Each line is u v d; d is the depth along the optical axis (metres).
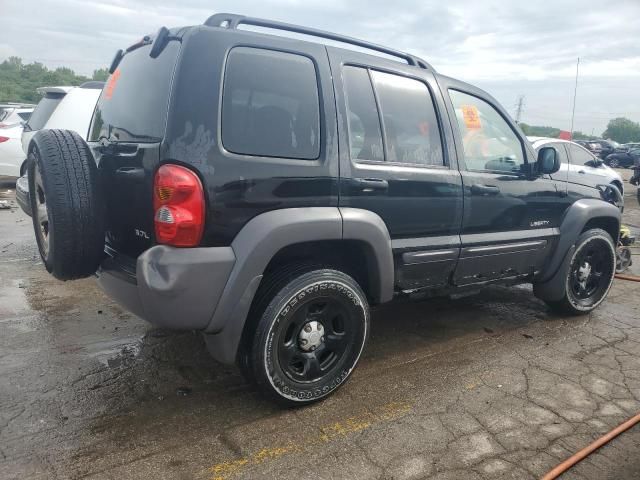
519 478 2.54
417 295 3.73
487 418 3.06
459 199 3.66
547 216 4.41
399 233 3.38
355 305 3.17
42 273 5.51
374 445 2.76
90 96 7.60
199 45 2.67
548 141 9.61
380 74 3.42
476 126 3.95
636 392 3.43
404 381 3.48
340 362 3.20
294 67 2.97
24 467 2.47
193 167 2.56
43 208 3.14
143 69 2.97
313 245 3.07
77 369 3.45
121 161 2.88
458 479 2.52
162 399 3.13
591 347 4.16
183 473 2.48
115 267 2.95
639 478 2.58
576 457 2.69
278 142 2.84
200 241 2.62
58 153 2.90
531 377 3.60
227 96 2.70
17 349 3.71
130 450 2.63
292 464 2.58
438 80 3.77
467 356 3.91
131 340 3.93
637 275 6.43
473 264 3.87
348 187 3.06
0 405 2.98
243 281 2.71
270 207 2.79
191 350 3.79
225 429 2.85
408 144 3.48
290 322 2.95
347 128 3.12
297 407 3.09
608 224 5.05
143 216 2.72
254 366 2.88
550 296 4.68
